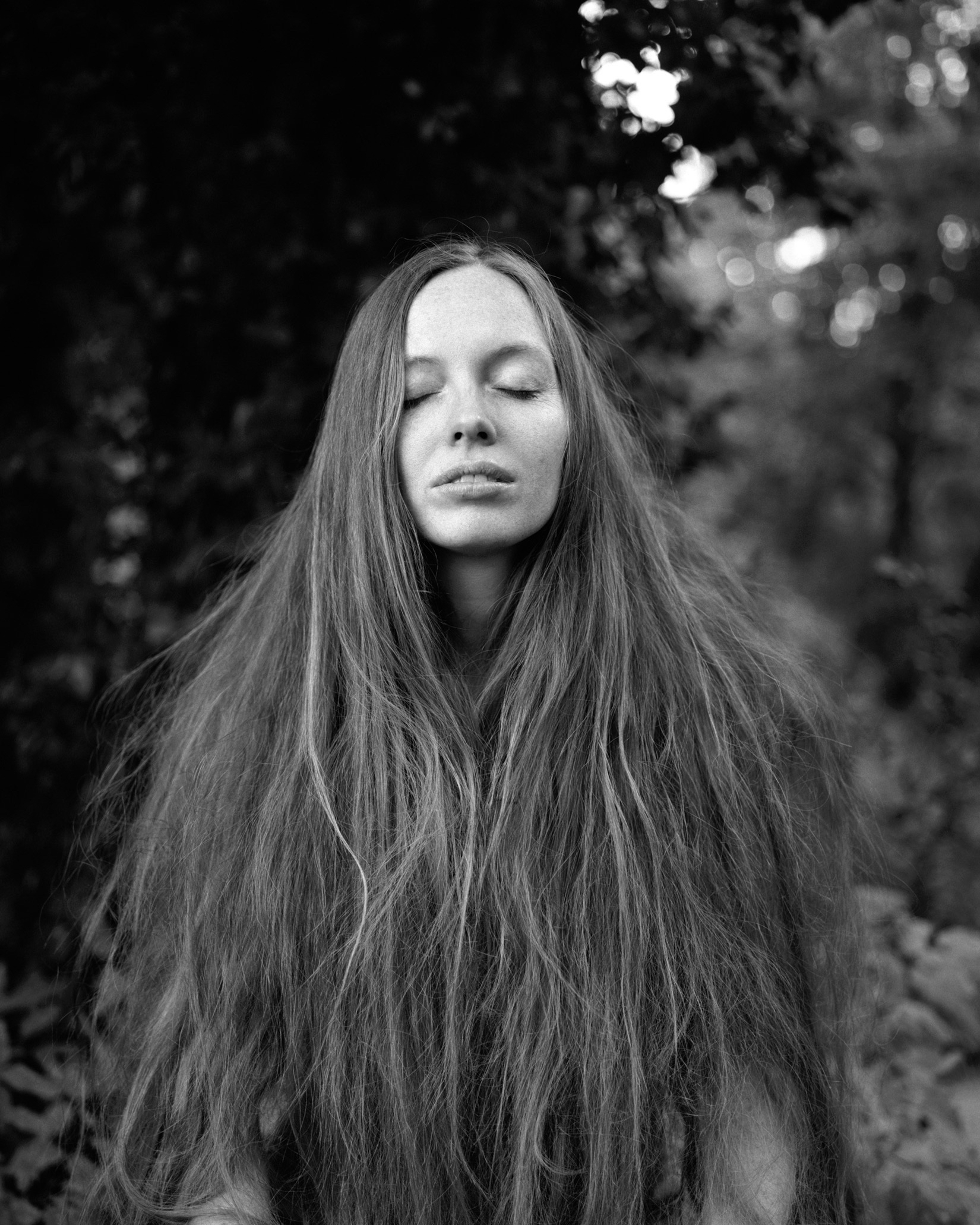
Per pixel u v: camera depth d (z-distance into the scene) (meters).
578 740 1.08
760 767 1.15
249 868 1.12
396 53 1.65
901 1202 1.41
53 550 2.16
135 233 1.92
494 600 1.14
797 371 6.95
